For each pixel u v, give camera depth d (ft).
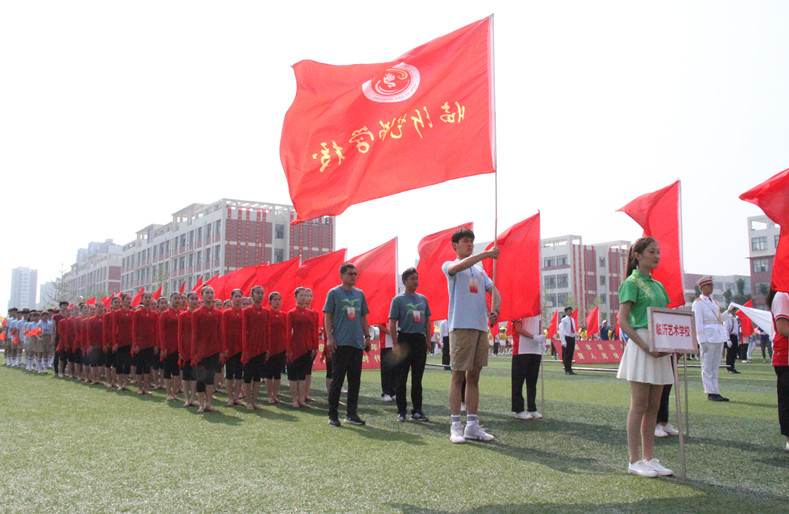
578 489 14.46
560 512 12.63
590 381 47.83
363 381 48.65
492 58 20.68
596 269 256.73
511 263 27.71
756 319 34.91
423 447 19.74
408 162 20.63
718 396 33.94
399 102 21.07
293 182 20.95
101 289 301.02
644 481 15.25
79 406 30.55
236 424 24.94
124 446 19.84
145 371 38.40
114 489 14.51
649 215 28.09
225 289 50.55
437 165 20.51
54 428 23.53
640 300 16.20
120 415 27.45
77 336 48.65
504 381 48.80
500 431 23.26
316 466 16.87
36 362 57.52
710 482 15.21
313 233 197.47
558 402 33.01
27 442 20.48
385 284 37.06
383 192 20.54
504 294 27.48
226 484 14.92
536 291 27.12
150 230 246.27
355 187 20.59
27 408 29.43
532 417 26.91
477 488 14.55
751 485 14.96
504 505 13.16
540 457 18.21
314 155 20.89
